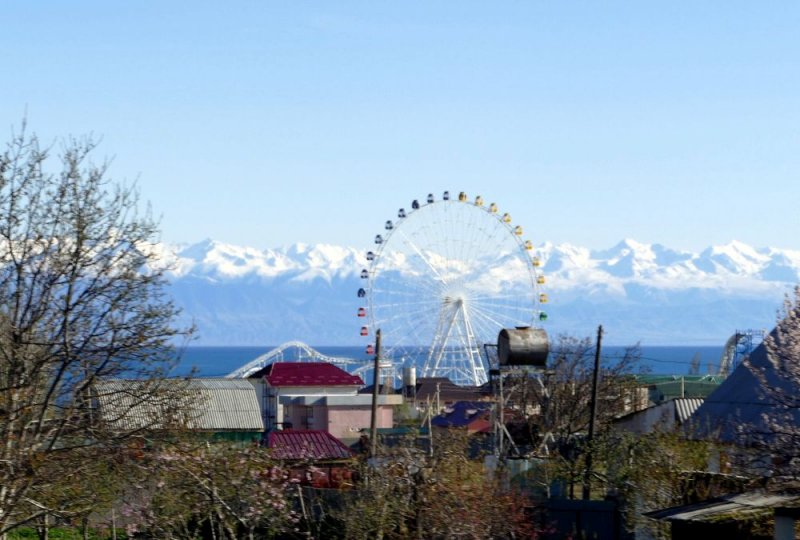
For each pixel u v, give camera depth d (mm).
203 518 29016
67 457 22594
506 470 36375
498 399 46562
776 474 23062
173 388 26422
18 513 22641
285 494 31688
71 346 22906
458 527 30266
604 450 37844
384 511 30125
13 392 21938
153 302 23859
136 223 25484
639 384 62812
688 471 32375
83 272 23141
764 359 38000
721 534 22531
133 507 27609
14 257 22984
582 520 34312
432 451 34219
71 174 23500
